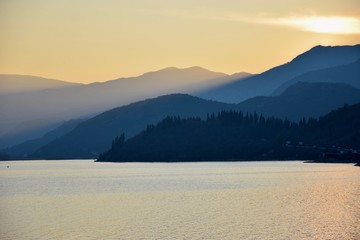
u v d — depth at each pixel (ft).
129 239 499.92
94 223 581.12
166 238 499.92
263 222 567.18
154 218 607.37
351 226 538.47
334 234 503.20
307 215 606.96
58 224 578.66
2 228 558.56
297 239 485.97
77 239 505.66
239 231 523.29
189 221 581.94
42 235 524.11
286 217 595.88
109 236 514.27
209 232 521.65
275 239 487.61
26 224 580.71
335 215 604.08
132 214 642.22
